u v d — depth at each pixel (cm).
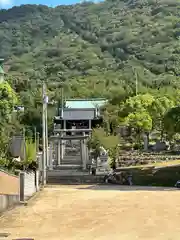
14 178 2614
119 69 15625
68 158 7012
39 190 3616
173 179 4828
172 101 8212
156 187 4222
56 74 15400
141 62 16225
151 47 17375
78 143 7562
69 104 8081
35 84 12106
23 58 17662
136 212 2030
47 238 1455
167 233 1489
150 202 2428
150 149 7481
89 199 2736
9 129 4756
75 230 1606
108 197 2817
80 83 12775
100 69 15912
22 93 9400
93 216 1958
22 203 2569
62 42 19225
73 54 17575
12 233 1566
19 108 7612
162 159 6216
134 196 2816
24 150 3869
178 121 5475
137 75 13025
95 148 6147
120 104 8856
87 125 7475
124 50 17838
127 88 10738
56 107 8275
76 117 7456
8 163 3244
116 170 5797
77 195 3072
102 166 5994
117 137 6488
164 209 2111
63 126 7481
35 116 7900
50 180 5372
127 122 7512
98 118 7462
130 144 7744
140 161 6103
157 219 1798
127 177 5091
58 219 1908
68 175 5772
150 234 1479
